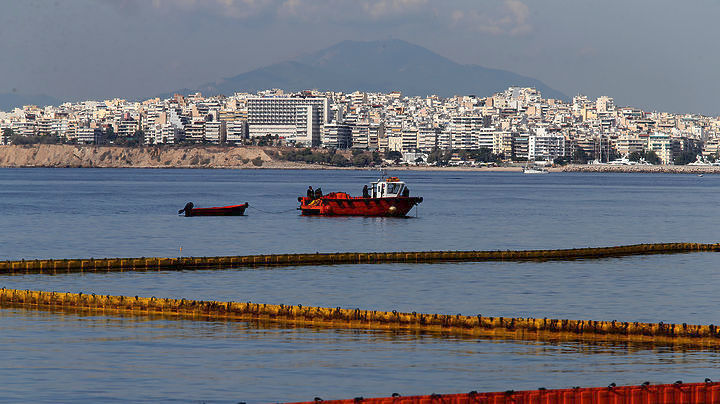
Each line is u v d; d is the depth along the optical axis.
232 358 173.62
